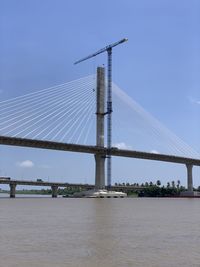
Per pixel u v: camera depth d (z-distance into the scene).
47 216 52.62
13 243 27.30
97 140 181.88
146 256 22.95
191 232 33.78
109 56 190.88
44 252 24.03
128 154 187.75
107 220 45.91
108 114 183.25
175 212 63.84
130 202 119.00
